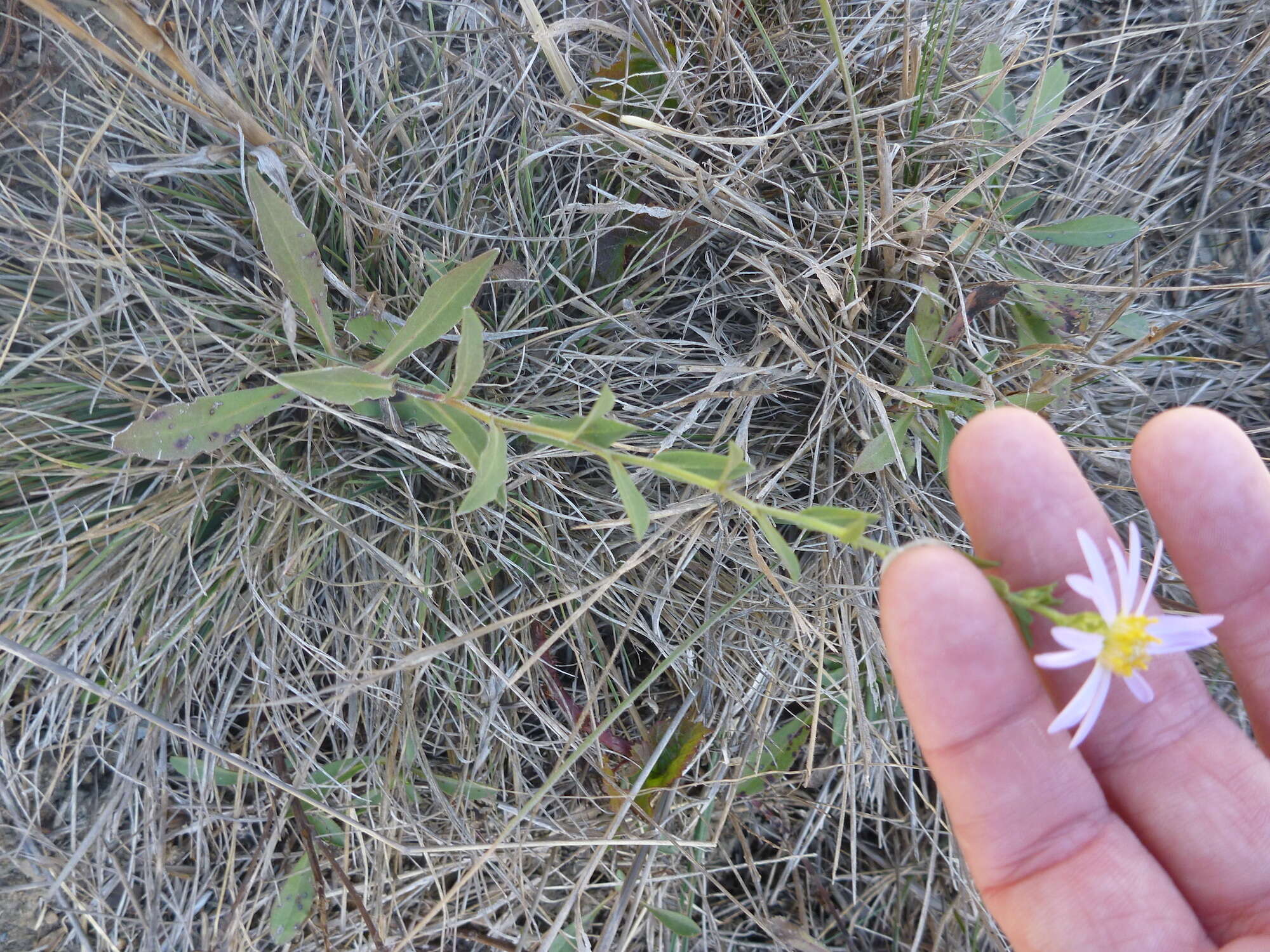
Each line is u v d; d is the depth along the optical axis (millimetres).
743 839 225
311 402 195
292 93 220
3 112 205
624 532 218
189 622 196
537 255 220
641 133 216
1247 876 170
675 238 222
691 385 225
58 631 200
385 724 211
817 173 221
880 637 211
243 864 216
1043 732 163
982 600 154
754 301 225
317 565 212
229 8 219
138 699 205
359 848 214
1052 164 258
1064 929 169
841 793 215
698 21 233
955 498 174
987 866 170
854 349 216
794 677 213
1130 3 270
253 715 203
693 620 217
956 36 242
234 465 197
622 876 215
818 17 235
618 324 216
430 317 168
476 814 217
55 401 201
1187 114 266
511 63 220
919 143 224
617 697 219
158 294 207
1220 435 169
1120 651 133
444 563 214
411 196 214
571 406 219
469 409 159
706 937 228
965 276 220
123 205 212
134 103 206
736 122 230
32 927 203
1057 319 219
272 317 206
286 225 172
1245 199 262
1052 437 168
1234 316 261
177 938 208
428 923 217
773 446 223
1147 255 261
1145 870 169
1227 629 178
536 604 214
